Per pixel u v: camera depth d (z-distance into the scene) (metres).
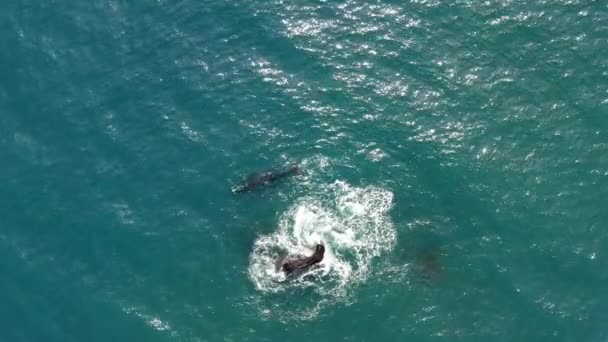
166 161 51.19
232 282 46.69
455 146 50.62
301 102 52.97
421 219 48.44
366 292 46.00
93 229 48.72
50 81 55.00
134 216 49.16
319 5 57.22
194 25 57.06
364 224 48.56
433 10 56.31
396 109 52.31
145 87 54.31
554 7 55.94
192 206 49.50
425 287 45.88
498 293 45.34
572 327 43.94
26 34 57.19
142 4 58.38
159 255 47.72
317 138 51.50
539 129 50.94
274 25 56.53
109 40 56.78
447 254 47.03
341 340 44.34
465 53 54.38
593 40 54.38
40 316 45.59
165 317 45.38
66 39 56.91
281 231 48.66
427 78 53.47
